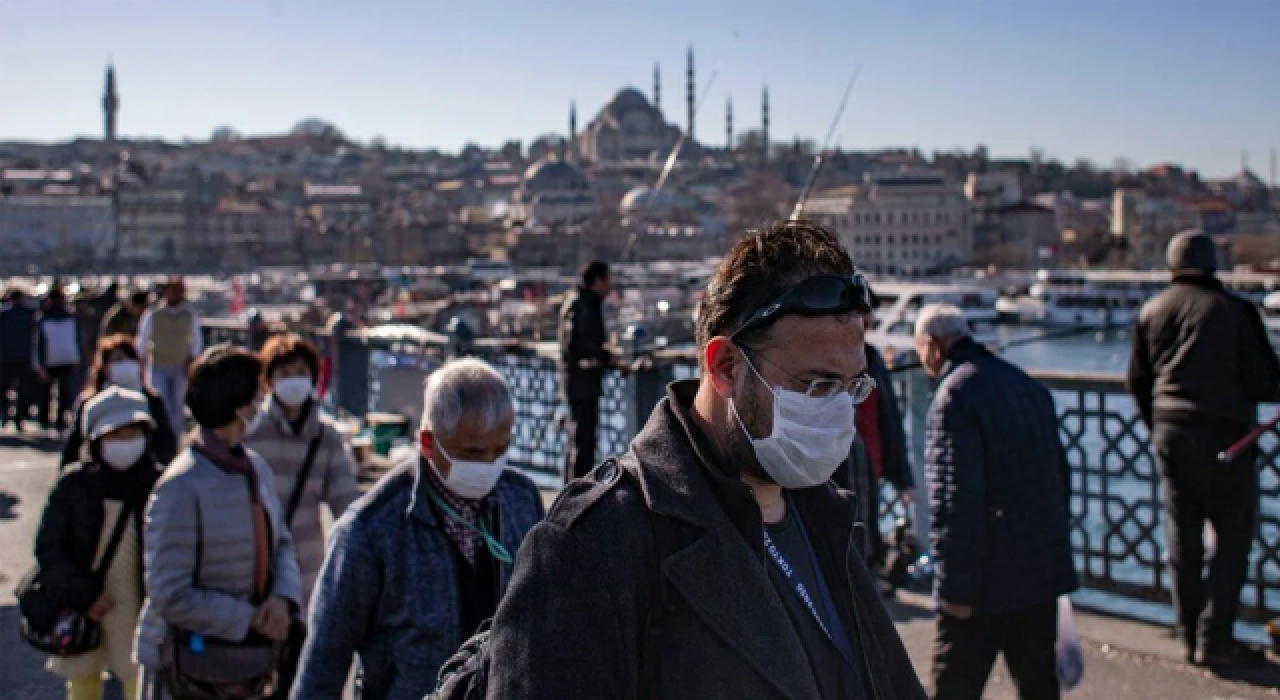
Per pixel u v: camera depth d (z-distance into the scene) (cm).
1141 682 627
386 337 1456
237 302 8975
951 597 507
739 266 238
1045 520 511
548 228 18362
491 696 221
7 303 1764
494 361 1298
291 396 578
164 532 477
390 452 1261
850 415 234
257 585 491
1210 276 642
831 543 252
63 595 545
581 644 217
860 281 237
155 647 500
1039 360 5803
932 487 516
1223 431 628
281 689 505
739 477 238
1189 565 644
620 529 223
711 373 240
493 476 387
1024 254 15412
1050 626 517
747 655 220
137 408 561
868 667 244
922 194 13825
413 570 385
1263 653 651
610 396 1106
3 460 1445
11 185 18638
